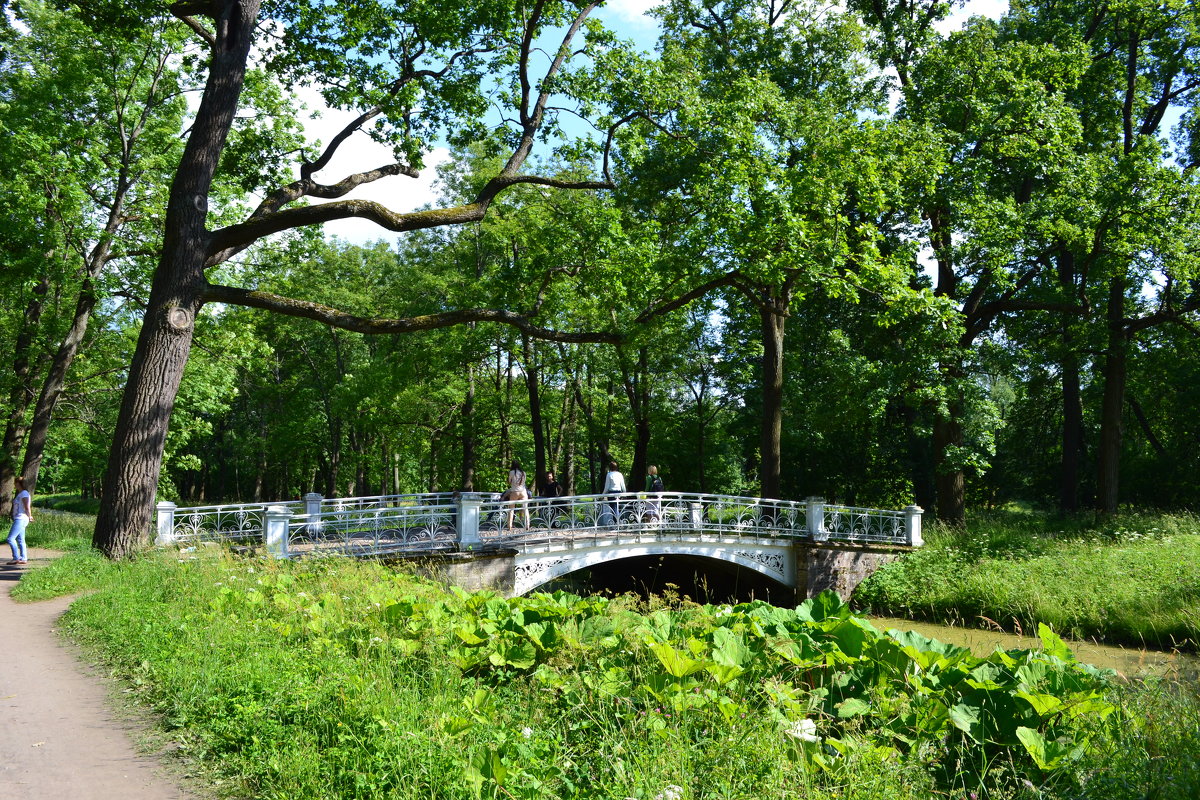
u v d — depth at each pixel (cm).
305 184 1591
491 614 703
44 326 2231
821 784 391
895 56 2300
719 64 2336
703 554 1914
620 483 1939
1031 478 3675
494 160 2806
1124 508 2462
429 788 399
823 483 3306
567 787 399
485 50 1805
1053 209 2164
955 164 2144
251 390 4297
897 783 387
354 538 1617
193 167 1445
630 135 1831
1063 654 534
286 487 5316
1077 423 2647
